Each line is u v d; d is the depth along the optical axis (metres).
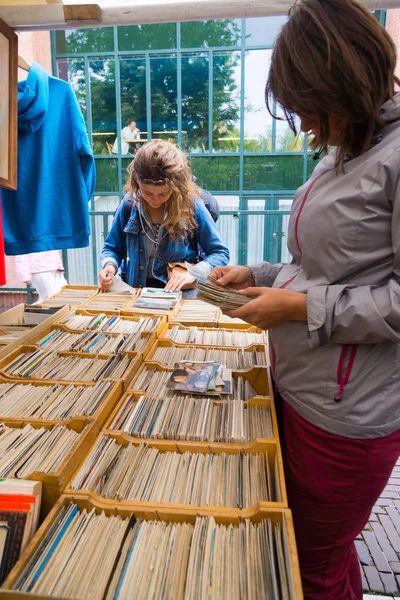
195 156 7.34
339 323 0.93
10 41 1.60
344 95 0.84
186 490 0.99
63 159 2.15
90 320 2.03
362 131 0.90
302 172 7.22
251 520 0.88
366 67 0.83
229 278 1.32
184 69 7.10
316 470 1.11
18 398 1.32
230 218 6.84
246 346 1.80
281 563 0.78
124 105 7.32
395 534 2.14
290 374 1.12
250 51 6.95
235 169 7.34
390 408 1.01
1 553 0.83
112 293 2.47
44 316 2.15
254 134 7.24
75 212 2.21
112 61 7.14
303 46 0.84
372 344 0.98
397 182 0.86
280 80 0.90
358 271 0.97
